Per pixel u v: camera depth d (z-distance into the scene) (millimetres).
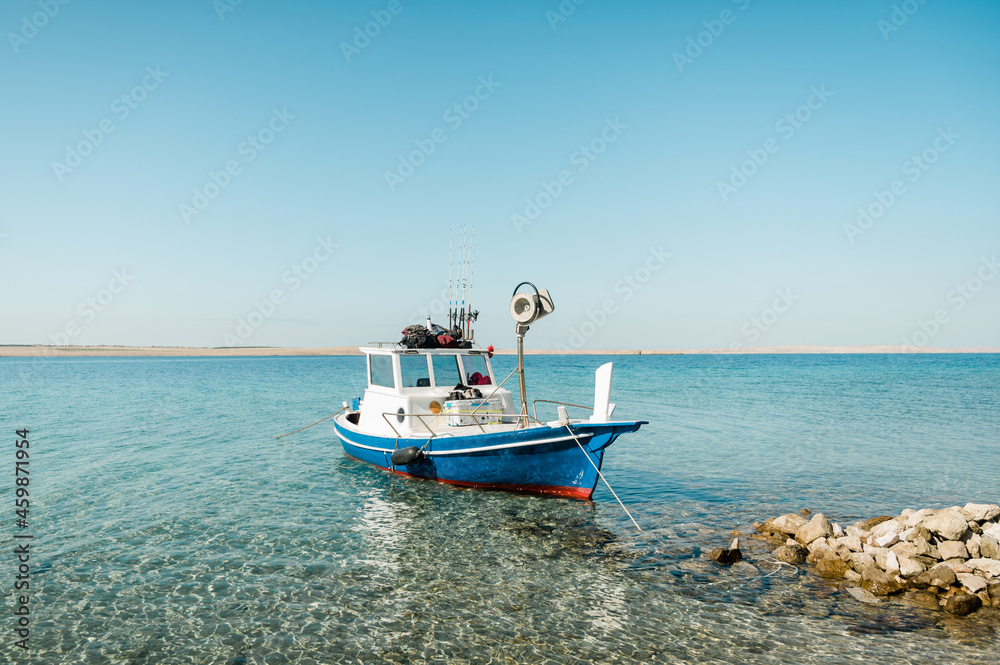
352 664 6508
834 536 10352
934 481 15242
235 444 20844
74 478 15367
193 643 6914
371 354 16828
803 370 91688
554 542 10602
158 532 10969
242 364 130000
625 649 6848
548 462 12812
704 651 6812
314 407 33469
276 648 6824
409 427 14453
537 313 13039
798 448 19922
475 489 13961
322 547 10250
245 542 10453
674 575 9117
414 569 9281
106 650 6742
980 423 25969
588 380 60781
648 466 17109
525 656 6695
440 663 6551
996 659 6637
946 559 9031
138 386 51625
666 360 181125
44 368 98750
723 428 24656
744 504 13164
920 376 69688
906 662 6570
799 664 6520
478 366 16109
